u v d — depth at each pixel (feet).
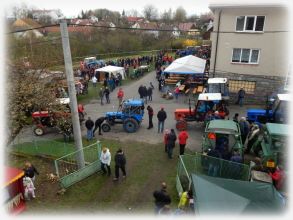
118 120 64.69
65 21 39.29
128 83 110.22
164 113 60.64
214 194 29.68
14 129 47.14
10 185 36.83
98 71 107.04
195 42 189.16
